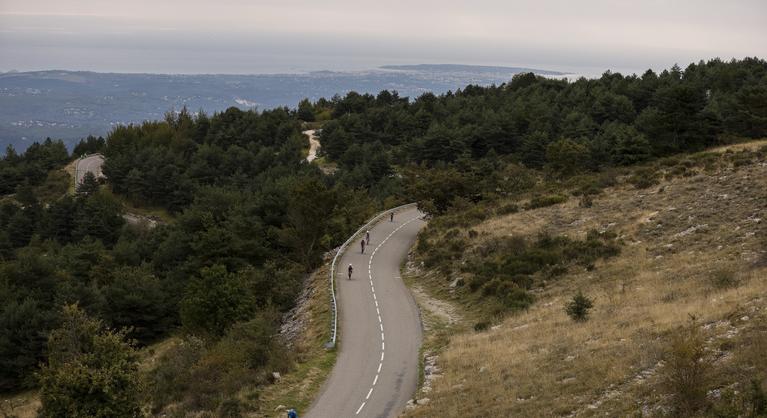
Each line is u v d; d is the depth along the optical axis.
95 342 26.09
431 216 73.25
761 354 18.97
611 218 49.38
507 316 36.88
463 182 70.44
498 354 29.12
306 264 59.81
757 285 27.33
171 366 34.62
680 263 36.50
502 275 43.28
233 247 64.88
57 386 24.05
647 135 74.62
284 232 63.06
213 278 43.12
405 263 56.09
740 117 71.62
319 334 37.78
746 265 32.12
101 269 72.56
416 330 38.31
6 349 51.78
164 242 80.19
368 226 71.31
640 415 17.88
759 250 34.09
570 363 24.73
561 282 40.50
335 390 29.08
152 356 52.16
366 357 33.62
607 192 57.91
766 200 41.84
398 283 49.66
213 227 66.62
